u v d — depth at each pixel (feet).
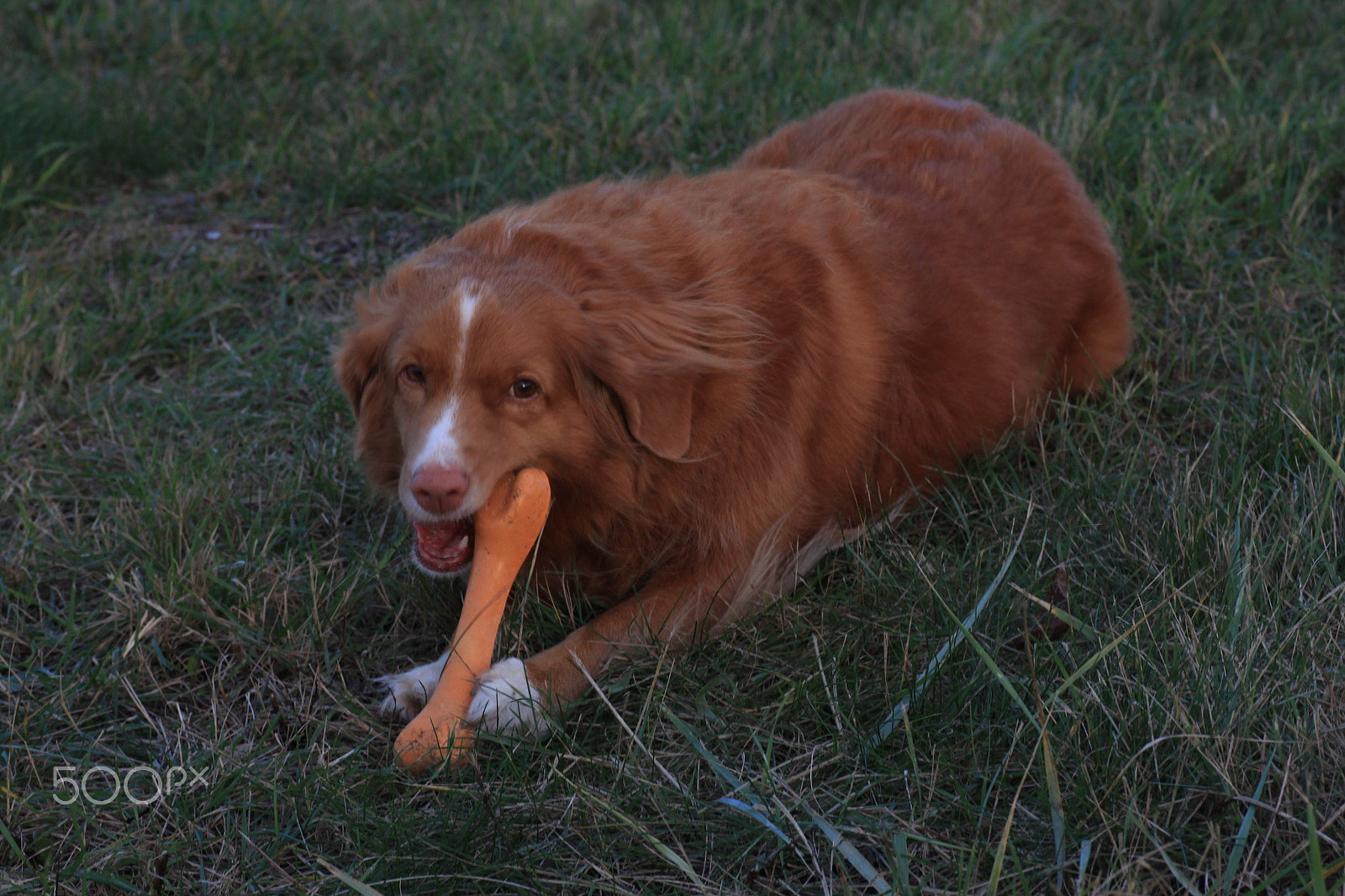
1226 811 9.18
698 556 11.94
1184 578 11.68
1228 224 18.75
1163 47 23.45
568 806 9.90
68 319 17.62
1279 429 13.56
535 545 11.73
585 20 25.80
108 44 26.08
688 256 11.74
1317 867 7.63
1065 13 25.44
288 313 18.21
